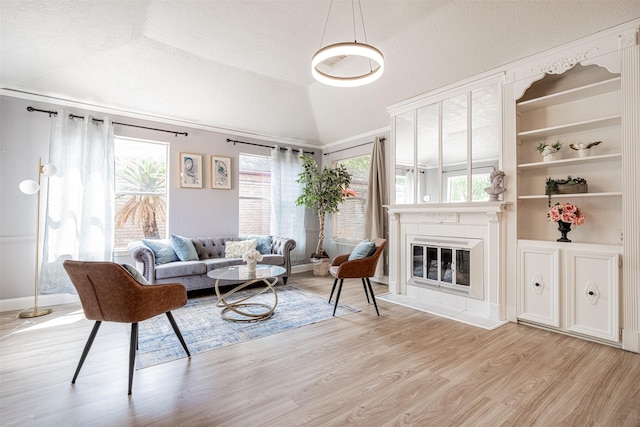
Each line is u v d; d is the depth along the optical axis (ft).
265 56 12.07
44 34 9.72
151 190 15.08
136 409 5.64
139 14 9.52
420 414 5.51
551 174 10.47
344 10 9.53
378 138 16.19
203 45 11.25
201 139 16.19
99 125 13.15
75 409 5.62
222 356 7.79
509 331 9.43
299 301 12.70
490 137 11.09
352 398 6.00
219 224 16.70
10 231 11.56
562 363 7.36
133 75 12.19
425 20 9.98
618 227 9.18
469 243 11.23
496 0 8.76
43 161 12.14
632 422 5.25
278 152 18.33
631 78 8.00
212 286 13.70
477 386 6.40
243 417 5.42
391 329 9.64
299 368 7.18
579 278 8.84
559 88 10.64
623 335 8.07
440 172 12.58
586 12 8.18
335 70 13.16
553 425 5.20
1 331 9.42
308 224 20.02
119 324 10.10
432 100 12.77
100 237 13.02
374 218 15.97
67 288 12.29
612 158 8.82
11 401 5.85
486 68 10.80
